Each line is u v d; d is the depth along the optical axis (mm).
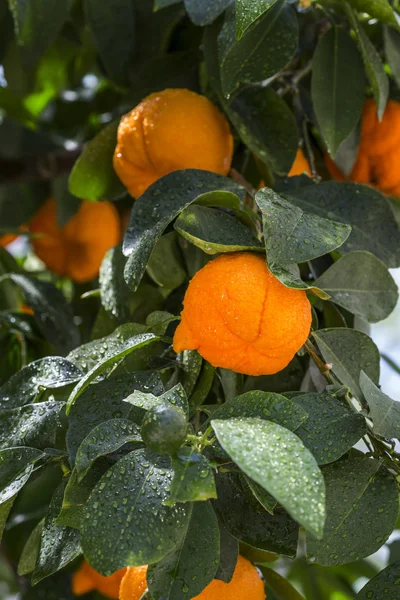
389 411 788
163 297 936
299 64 1013
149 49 1062
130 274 807
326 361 840
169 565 761
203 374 854
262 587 835
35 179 1204
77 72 1246
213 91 987
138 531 728
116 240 1204
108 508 734
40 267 1426
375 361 852
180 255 914
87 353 856
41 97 1366
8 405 847
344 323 911
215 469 791
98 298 1173
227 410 765
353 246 894
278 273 772
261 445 718
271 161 935
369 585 793
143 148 907
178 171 861
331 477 796
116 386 820
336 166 1007
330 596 1151
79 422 804
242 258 792
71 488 777
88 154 980
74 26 1184
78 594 1116
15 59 1214
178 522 735
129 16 1051
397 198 1025
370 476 799
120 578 1004
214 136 911
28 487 1029
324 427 788
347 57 955
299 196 912
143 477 747
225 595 809
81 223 1176
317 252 786
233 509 812
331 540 783
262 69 903
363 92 952
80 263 1198
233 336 780
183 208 810
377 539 787
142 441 767
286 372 887
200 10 899
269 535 807
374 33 1044
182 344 796
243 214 849
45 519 813
